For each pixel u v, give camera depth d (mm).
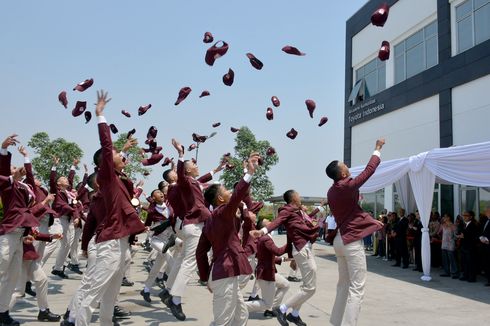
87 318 3887
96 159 4707
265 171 22578
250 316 5934
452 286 9180
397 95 18766
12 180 5035
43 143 20078
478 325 5797
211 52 4734
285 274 10641
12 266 4992
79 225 8789
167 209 7812
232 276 3734
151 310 6094
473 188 13969
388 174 11367
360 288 4379
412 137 17781
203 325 5262
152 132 6754
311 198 22844
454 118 15422
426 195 10055
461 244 10086
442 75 16078
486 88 14102
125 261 4184
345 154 23047
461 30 15539
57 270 8562
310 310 6406
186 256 5516
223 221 3811
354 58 22969
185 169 5770
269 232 5180
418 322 5898
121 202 4137
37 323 5207
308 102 5465
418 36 17891
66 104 5355
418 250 11773
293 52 4832
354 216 4496
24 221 4953
